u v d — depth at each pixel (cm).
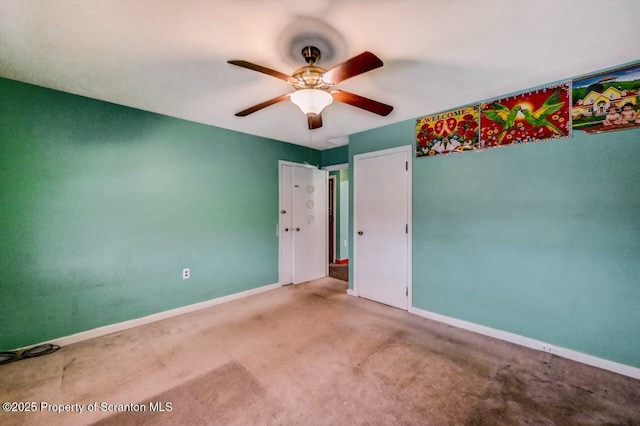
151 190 296
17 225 226
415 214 316
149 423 156
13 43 172
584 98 214
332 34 164
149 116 293
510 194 250
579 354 216
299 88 181
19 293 228
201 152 334
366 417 160
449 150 287
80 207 254
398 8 142
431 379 195
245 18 150
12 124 223
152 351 233
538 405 169
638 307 195
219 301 352
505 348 238
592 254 212
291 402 172
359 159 371
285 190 433
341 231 605
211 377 198
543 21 152
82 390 183
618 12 144
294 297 376
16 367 209
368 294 365
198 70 206
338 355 226
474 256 272
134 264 285
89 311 259
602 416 160
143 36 165
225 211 358
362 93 248
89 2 136
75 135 250
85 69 205
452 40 170
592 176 211
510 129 249
